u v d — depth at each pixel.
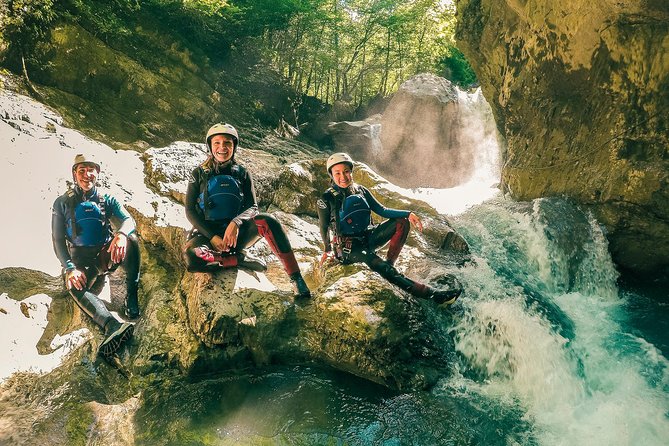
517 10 7.51
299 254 5.23
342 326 3.71
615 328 4.79
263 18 16.61
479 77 9.85
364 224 4.39
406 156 15.20
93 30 10.47
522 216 6.39
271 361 3.78
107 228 3.99
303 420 3.21
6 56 8.56
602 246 6.00
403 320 3.88
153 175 5.64
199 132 11.62
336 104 18.75
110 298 4.27
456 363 3.98
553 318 4.68
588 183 6.30
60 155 5.93
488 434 3.26
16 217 4.90
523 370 3.88
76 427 3.20
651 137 5.71
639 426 3.31
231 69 15.52
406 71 24.34
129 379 3.63
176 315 4.02
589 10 6.00
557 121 7.14
